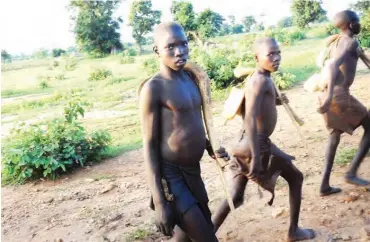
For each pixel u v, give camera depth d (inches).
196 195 66.2
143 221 106.3
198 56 327.6
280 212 98.7
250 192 114.3
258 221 96.8
